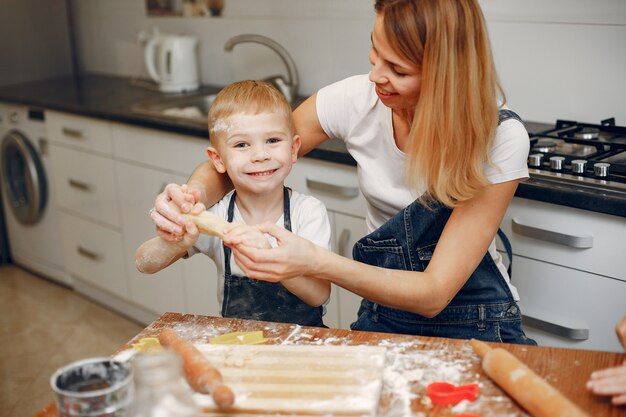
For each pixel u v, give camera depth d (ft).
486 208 4.61
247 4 10.37
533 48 7.57
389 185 5.28
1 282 12.37
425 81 4.29
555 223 5.98
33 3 12.81
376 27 4.37
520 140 4.60
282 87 9.70
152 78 11.68
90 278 11.29
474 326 5.04
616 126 6.84
